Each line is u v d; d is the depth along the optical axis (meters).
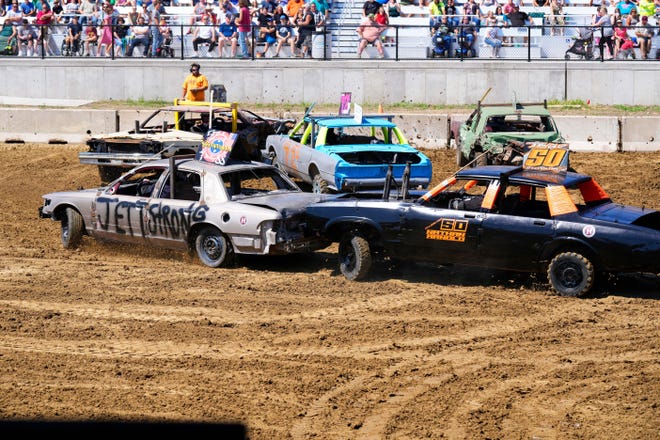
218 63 45.94
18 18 47.59
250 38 46.19
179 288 19.45
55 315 17.66
